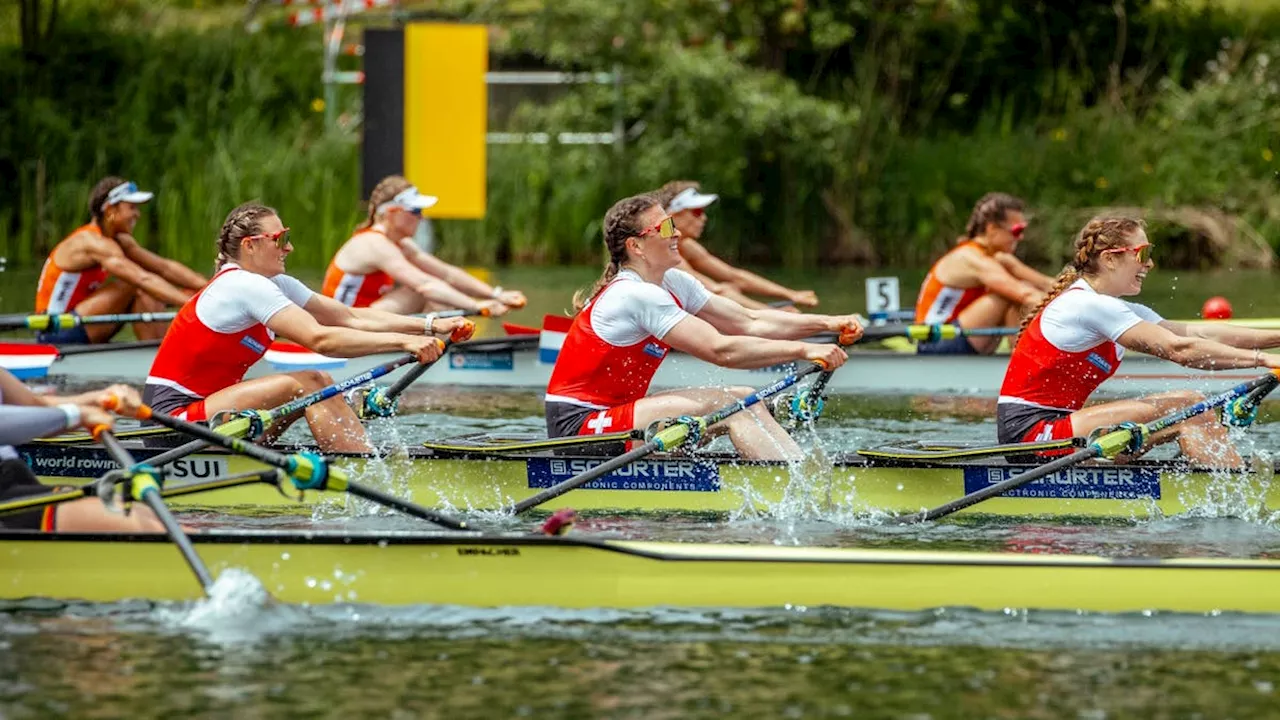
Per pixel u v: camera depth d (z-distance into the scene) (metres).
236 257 29.48
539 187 87.50
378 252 44.47
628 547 22.61
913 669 20.12
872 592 22.53
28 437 21.98
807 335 30.73
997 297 44.84
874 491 29.36
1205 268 86.19
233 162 85.62
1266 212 85.88
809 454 28.66
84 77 95.56
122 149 88.94
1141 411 28.27
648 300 28.09
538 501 27.64
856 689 19.42
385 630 21.61
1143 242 28.03
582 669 20.11
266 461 23.09
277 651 20.72
